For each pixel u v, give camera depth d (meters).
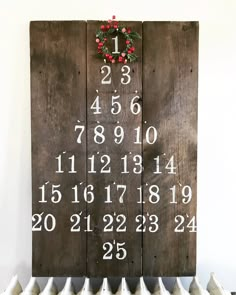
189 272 1.30
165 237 1.30
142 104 1.29
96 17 1.35
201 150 1.38
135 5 1.35
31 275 1.36
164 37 1.28
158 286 1.25
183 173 1.30
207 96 1.38
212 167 1.39
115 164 1.29
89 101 1.28
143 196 1.30
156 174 1.30
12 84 1.36
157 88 1.29
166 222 1.30
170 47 1.28
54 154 1.29
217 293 1.22
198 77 1.36
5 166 1.37
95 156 1.29
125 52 1.27
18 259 1.39
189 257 1.30
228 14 1.36
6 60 1.35
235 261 1.40
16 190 1.38
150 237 1.30
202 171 1.39
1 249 1.39
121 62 1.28
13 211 1.38
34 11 1.34
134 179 1.30
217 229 1.40
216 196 1.39
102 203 1.30
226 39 1.37
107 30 1.27
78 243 1.30
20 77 1.36
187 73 1.29
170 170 1.30
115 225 1.30
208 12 1.36
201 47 1.37
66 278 1.37
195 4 1.36
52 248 1.30
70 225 1.30
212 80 1.37
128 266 1.30
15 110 1.37
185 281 1.42
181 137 1.29
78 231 1.30
